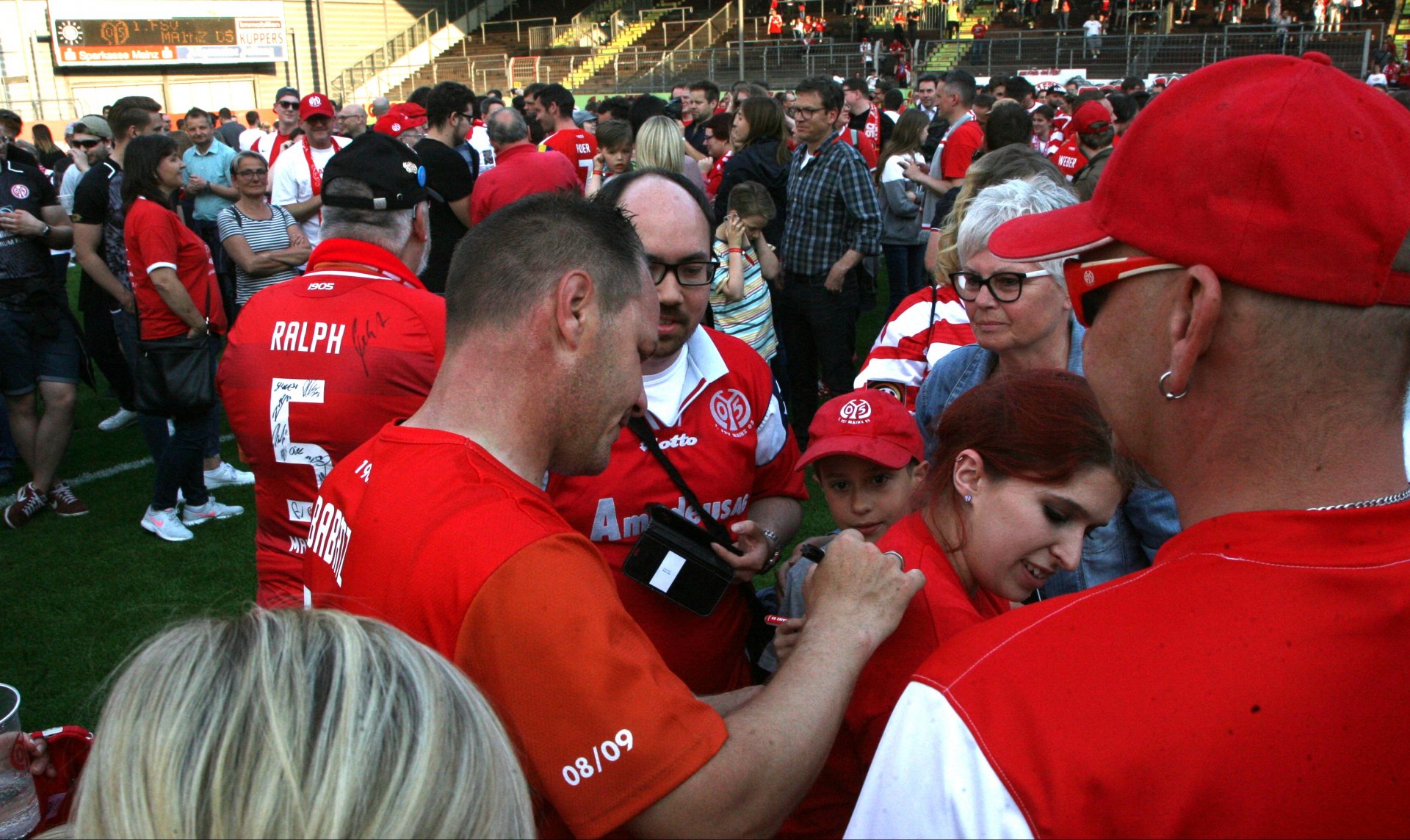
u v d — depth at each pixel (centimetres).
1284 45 2344
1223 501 86
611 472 183
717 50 2902
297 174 676
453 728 73
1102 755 77
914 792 84
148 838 65
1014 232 97
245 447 200
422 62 3381
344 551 124
